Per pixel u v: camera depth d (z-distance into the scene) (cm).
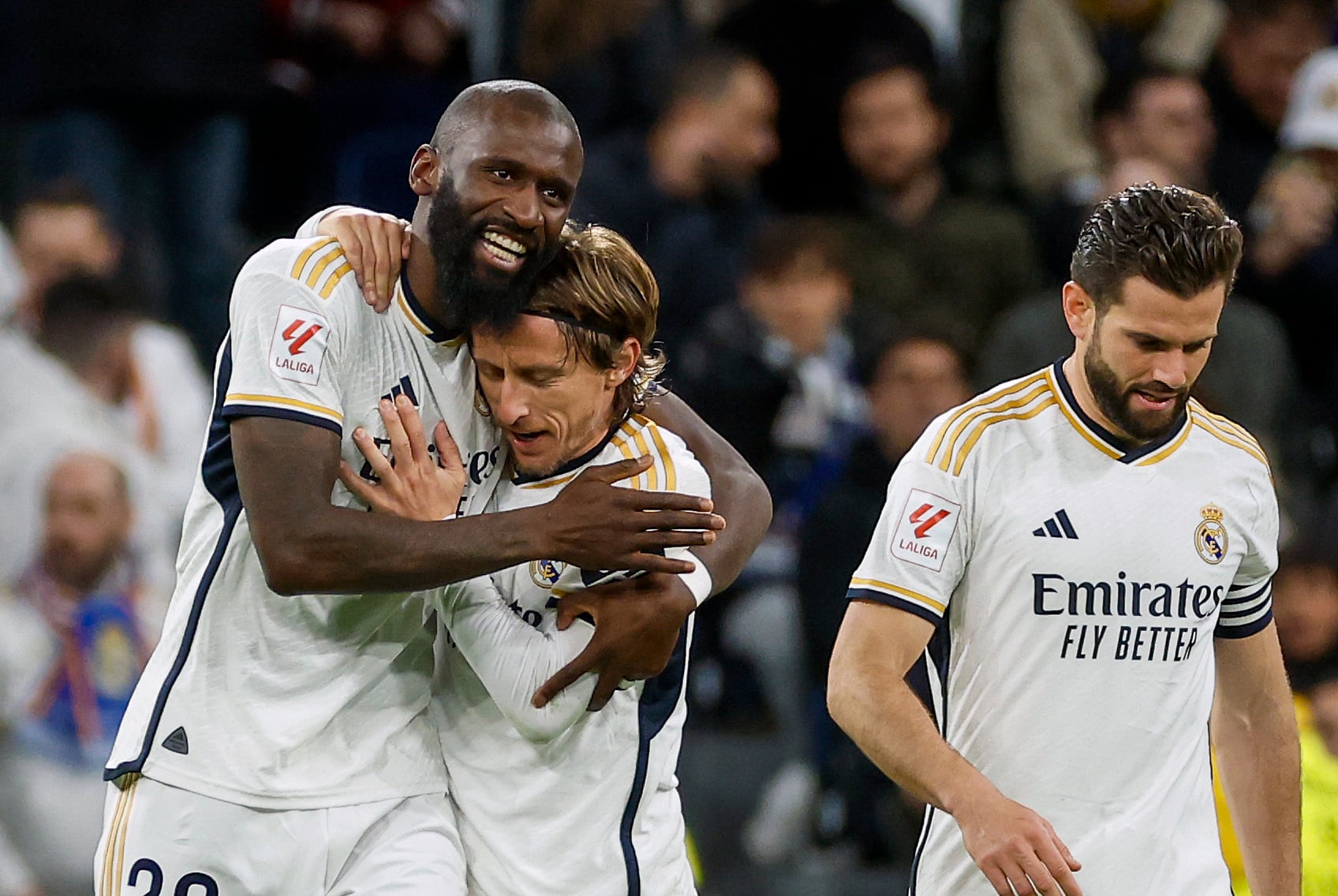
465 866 1338
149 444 2533
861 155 2914
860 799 2477
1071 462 1309
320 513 1202
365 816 1306
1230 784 1404
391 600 1301
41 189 2616
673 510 1207
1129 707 1300
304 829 1289
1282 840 1386
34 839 2234
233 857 1281
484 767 1336
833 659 1317
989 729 1310
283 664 1284
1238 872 1720
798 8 3070
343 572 1198
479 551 1196
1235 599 1368
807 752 2561
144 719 1302
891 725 1269
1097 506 1302
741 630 2600
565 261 1253
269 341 1224
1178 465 1320
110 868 1310
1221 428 1348
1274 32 3167
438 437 1280
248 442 1216
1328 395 2994
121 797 1316
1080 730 1297
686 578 1302
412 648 1337
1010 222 2884
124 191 2794
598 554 1202
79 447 2328
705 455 1412
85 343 2466
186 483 2548
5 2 2930
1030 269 2878
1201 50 3275
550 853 1324
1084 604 1297
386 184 3077
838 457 2638
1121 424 1294
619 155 2867
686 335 2780
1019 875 1207
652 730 1347
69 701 2267
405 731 1333
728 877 2481
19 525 2289
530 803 1322
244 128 2928
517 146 1203
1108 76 3097
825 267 2647
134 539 2361
